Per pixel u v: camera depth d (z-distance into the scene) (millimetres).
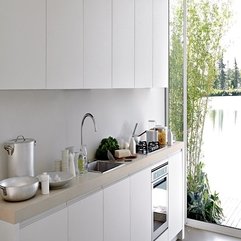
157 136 3879
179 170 4066
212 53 4176
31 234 1976
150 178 3350
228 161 4184
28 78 2137
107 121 3525
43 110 2703
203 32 4211
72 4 2463
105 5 2836
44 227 2066
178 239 4055
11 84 2031
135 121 4035
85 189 2432
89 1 2641
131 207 3010
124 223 2906
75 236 2332
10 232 1896
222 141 4199
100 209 2592
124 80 3154
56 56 2342
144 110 4203
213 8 4133
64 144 2936
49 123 2768
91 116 3055
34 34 2164
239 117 4078
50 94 2766
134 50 3312
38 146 2666
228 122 4148
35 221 2006
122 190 2869
